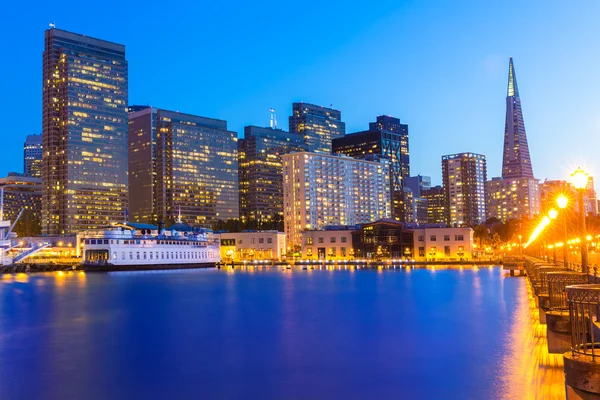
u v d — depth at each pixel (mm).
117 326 76938
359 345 59781
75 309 98750
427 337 63281
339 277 187875
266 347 59719
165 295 126688
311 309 94625
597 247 196625
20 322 81938
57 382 46344
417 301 104375
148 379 46844
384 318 80875
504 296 110000
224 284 161500
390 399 40250
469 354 53031
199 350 58625
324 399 40750
